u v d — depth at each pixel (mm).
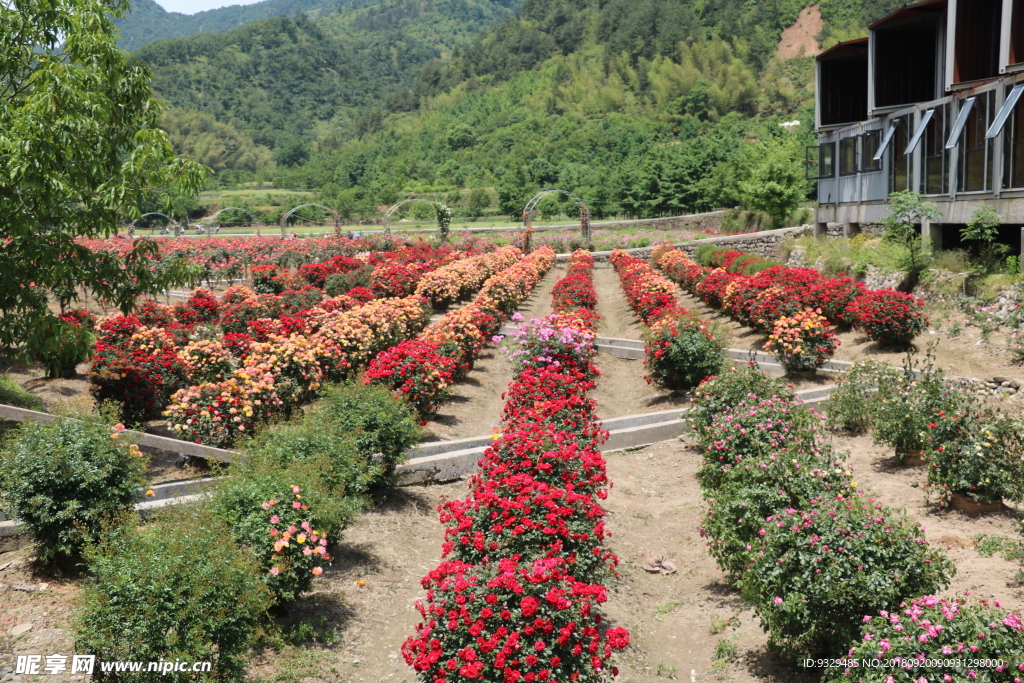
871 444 10203
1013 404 10422
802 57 143375
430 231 61594
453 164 123438
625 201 70750
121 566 5023
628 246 49188
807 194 51969
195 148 159500
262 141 189375
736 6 165125
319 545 6230
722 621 6500
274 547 5930
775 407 8836
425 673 4734
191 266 13023
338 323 14070
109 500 6715
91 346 11477
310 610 6449
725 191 61062
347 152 149625
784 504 6398
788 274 17953
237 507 6289
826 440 10391
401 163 126750
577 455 7266
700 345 13375
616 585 7281
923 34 22078
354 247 38344
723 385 10398
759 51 148500
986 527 7242
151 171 12109
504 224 73438
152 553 5137
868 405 10625
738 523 6629
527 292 28047
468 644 4668
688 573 7645
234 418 10180
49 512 6477
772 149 48125
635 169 79500
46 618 5973
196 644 4781
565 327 12688
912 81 22156
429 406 11711
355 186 118500
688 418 10727
